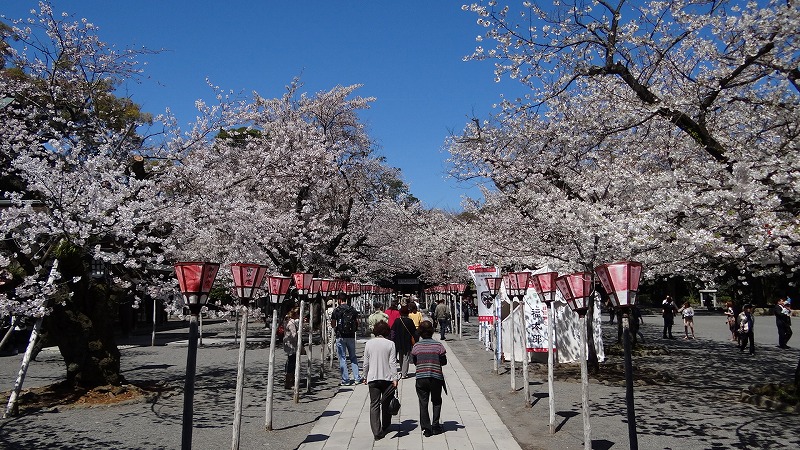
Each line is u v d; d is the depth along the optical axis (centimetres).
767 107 794
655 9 931
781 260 717
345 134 2392
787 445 715
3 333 2009
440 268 3438
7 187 1150
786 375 1330
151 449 731
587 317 1326
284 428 862
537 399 1084
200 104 1325
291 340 1241
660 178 786
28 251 1000
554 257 1272
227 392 1185
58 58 1229
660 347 1872
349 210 2258
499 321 1566
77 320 1052
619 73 940
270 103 2164
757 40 765
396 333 1358
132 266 970
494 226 1675
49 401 1019
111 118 1374
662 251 870
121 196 972
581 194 1116
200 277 547
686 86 920
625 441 752
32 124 1151
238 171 1533
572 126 1115
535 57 1012
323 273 2180
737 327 1962
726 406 973
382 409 816
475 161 1549
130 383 1200
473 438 792
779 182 669
